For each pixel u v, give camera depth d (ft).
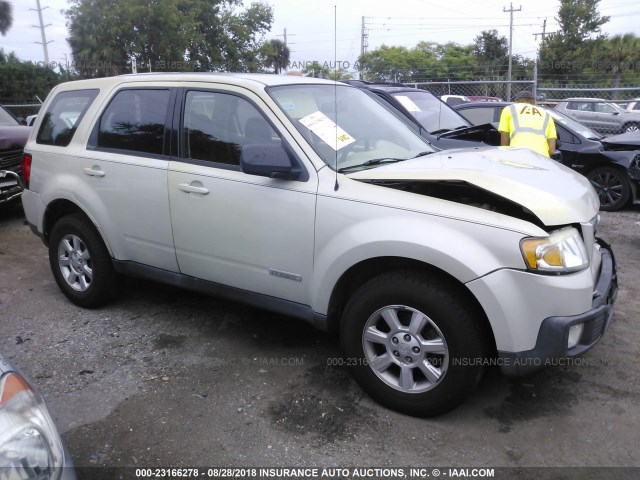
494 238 8.85
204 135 12.05
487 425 9.86
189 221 12.09
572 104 58.03
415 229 9.27
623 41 128.98
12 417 5.97
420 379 10.10
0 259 19.90
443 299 9.26
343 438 9.57
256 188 11.00
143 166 12.74
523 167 10.75
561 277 8.82
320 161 10.59
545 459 8.98
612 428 9.71
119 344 13.09
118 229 13.56
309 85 12.67
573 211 9.34
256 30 101.65
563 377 11.38
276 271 11.06
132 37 85.61
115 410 10.46
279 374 11.64
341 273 10.12
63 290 15.39
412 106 23.99
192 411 10.39
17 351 12.82
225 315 14.65
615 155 26.76
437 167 10.20
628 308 14.79
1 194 23.45
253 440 9.55
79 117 14.52
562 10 133.39
